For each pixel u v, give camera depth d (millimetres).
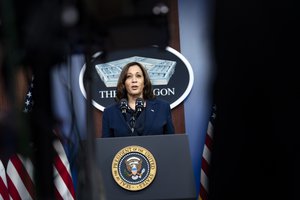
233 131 2207
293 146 2148
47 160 2277
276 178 2195
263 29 2105
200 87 6957
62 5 2172
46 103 2225
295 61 2100
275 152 2182
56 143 2324
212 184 2297
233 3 2135
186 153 4719
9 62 2074
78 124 2418
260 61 2121
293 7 2084
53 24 2148
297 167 2152
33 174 2295
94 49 2398
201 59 6930
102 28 2316
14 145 2133
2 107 2100
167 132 5621
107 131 5594
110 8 2258
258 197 2217
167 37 2436
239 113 2189
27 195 5438
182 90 6988
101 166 4684
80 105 5379
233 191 2244
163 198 4633
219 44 2184
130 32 2369
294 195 2162
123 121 5531
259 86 2145
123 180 4672
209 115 6816
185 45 6941
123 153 4711
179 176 4668
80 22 2254
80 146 2391
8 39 2064
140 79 6020
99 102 6969
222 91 2201
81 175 2428
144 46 2438
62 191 5020
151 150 4719
